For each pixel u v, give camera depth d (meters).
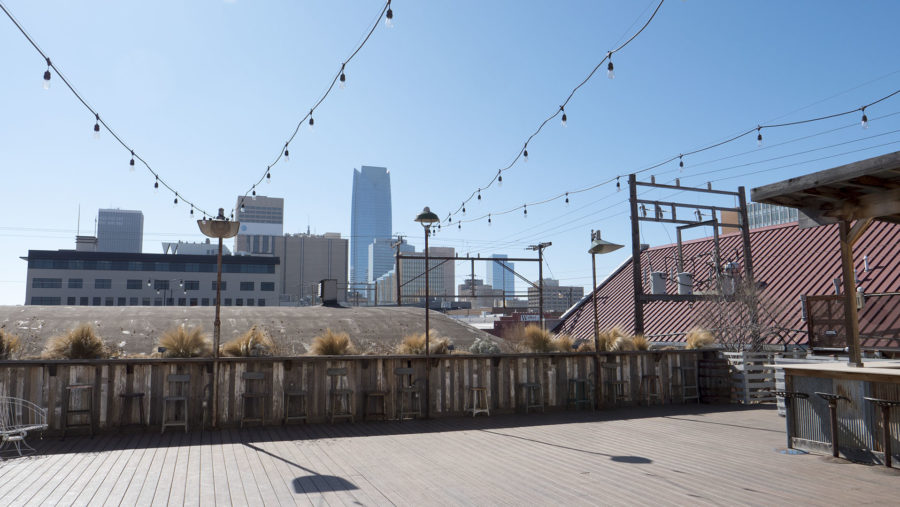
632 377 13.32
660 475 6.64
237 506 5.43
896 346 14.67
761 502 5.55
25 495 5.79
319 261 186.25
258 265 105.19
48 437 9.00
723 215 32.88
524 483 6.28
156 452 7.93
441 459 7.50
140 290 99.69
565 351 12.89
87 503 5.53
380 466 7.09
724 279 17.22
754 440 8.88
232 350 10.65
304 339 14.70
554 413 12.00
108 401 9.45
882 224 18.69
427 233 11.71
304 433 9.51
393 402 11.01
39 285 96.38
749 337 16.20
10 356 10.02
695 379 14.10
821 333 11.68
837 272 18.42
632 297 25.55
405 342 12.34
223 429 9.85
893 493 5.87
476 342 12.96
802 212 8.28
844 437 7.58
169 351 10.37
